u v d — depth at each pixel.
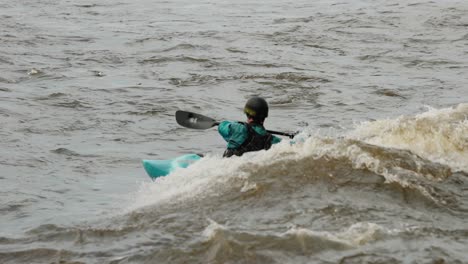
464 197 16.52
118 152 25.03
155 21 58.66
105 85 35.59
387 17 58.06
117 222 16.27
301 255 13.73
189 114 20.64
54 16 60.59
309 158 17.75
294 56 43.38
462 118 21.28
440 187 16.89
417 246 13.98
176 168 19.19
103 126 28.48
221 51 44.78
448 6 62.56
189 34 51.06
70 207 18.80
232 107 32.09
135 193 19.92
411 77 37.84
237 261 13.69
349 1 69.56
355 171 17.27
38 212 18.47
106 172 22.64
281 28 53.41
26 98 32.44
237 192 16.69
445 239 14.35
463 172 17.92
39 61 41.38
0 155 24.16
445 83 36.28
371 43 47.75
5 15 60.16
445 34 50.72
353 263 13.38
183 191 17.34
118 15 62.28
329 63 41.44
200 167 18.55
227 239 14.29
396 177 17.08
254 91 34.84
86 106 31.47
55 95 33.19
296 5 68.31
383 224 14.91
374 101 32.72
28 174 22.23
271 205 15.95
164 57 42.84
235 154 18.66
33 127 27.97
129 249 14.73
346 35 50.66
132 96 33.41
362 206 15.76
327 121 29.48
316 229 14.70
